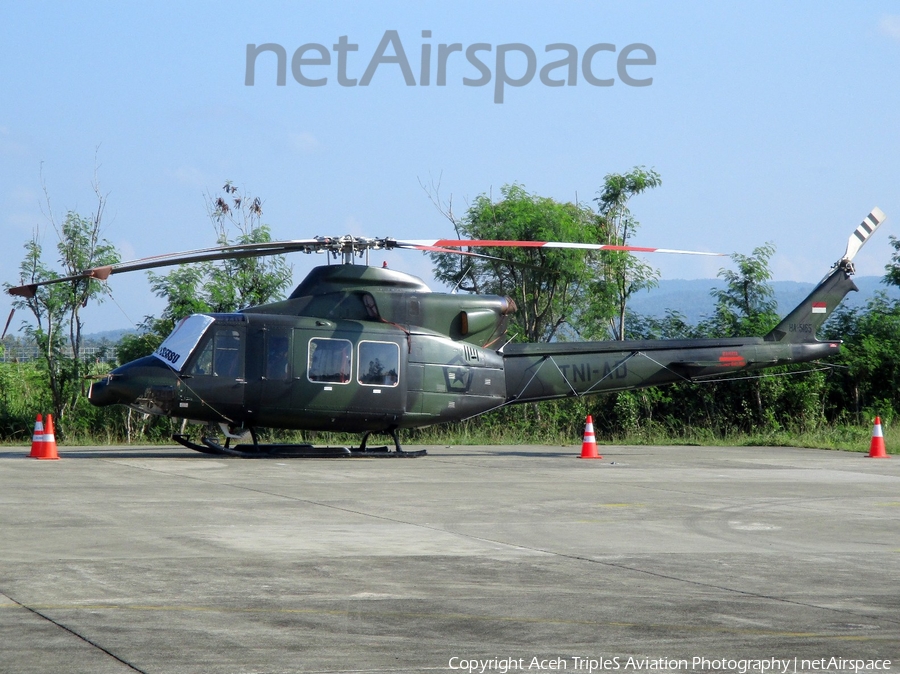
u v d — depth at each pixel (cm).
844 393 4347
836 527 1517
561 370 2833
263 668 756
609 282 4553
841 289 3067
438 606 961
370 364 2583
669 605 977
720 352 2941
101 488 1853
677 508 1711
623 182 4538
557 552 1265
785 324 3030
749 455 2994
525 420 4153
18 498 1698
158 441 3781
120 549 1230
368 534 1377
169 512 1552
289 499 1736
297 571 1113
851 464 2667
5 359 4022
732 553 1277
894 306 4684
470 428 4097
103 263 3869
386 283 2648
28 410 3869
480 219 4431
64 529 1377
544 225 4275
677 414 4256
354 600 981
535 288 4438
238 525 1433
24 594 984
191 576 1079
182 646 811
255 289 4041
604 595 1019
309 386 2530
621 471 2397
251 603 962
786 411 4212
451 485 2012
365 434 2703
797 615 943
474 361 2717
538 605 971
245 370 2495
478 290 4528
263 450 2628
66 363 3866
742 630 887
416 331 2650
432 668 764
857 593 1043
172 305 3919
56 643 812
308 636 848
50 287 3819
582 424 4197
